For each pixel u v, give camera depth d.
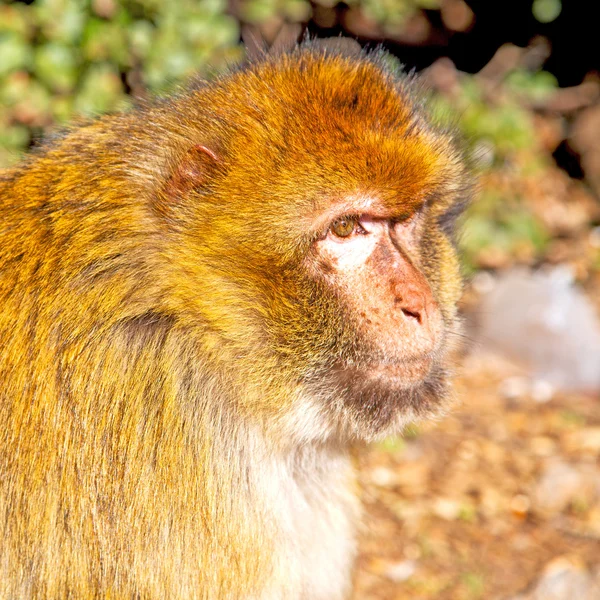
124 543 4.80
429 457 9.68
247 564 5.01
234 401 5.03
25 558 4.89
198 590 4.89
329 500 5.66
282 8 10.97
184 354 4.94
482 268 13.62
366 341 4.98
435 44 16.16
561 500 8.98
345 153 4.86
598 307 13.11
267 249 4.86
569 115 17.12
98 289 4.82
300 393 5.02
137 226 4.87
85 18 9.30
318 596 5.51
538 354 11.90
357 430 5.11
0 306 4.93
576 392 11.56
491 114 13.95
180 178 4.91
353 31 13.51
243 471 5.06
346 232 4.98
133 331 4.87
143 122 5.23
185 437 4.89
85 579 4.83
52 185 5.12
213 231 4.86
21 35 9.16
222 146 4.93
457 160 5.54
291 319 4.93
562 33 17.08
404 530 8.47
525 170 15.12
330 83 5.05
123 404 4.82
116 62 9.47
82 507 4.80
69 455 4.79
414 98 5.56
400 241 5.16
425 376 5.09
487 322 12.22
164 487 4.84
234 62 5.81
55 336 4.82
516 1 16.53
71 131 5.51
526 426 10.49
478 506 8.92
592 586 7.40
